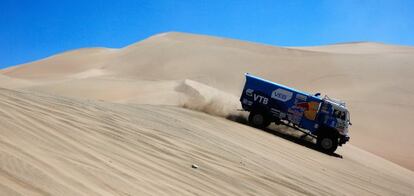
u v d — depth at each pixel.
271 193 8.60
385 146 40.16
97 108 11.84
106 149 7.55
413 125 46.44
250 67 74.19
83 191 5.00
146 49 86.25
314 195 9.78
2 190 4.13
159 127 11.77
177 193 6.47
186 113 18.06
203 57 78.00
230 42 87.62
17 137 6.13
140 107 16.33
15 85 62.28
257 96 22.19
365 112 49.56
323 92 61.03
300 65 72.50
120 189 5.66
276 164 11.92
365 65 68.94
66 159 6.03
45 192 4.52
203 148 10.63
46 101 10.55
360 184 13.65
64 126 8.12
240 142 14.09
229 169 9.33
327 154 20.50
